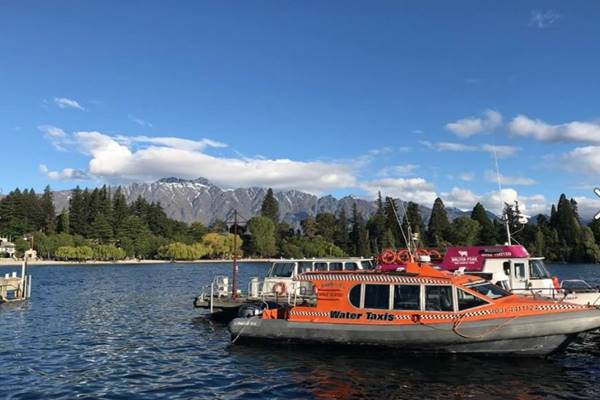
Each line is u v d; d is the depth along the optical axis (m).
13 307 36.53
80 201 188.00
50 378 16.36
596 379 15.53
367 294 18.72
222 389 14.96
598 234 126.69
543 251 123.94
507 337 16.91
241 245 180.75
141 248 169.75
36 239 155.25
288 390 14.72
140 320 29.56
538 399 13.84
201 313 32.59
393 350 18.08
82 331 25.66
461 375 15.81
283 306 22.95
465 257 25.11
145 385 15.50
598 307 17.45
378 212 144.88
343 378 15.70
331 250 151.75
